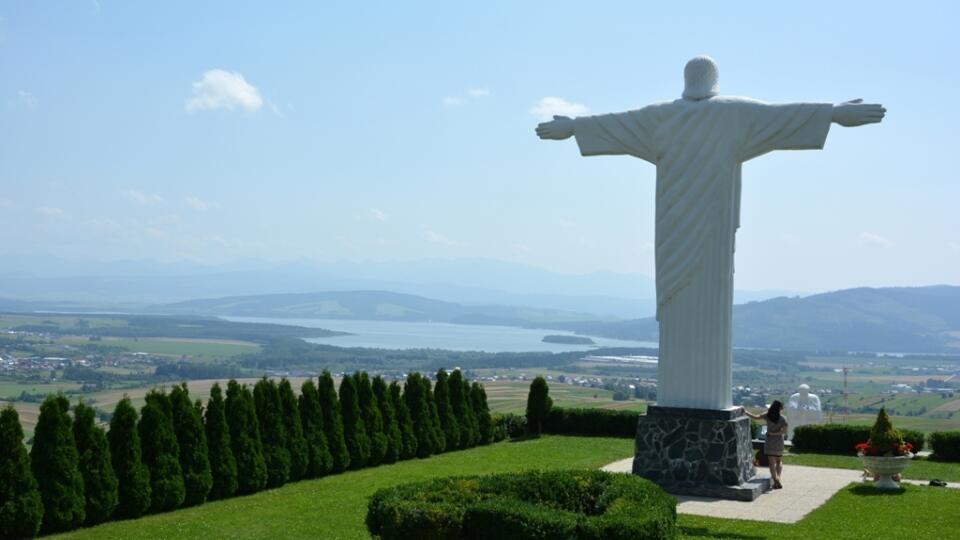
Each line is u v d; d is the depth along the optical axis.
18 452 14.22
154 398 16.70
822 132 17.56
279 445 19.16
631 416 28.55
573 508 12.53
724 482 18.22
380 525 11.47
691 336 18.66
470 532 11.11
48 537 14.24
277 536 14.26
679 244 18.58
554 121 19.64
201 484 17.00
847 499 18.08
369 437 22.06
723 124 18.19
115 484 15.45
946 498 18.23
